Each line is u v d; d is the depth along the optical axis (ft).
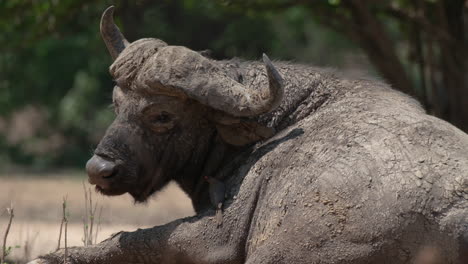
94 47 236.43
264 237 46.19
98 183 49.96
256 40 240.73
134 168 50.44
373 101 50.03
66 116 259.19
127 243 49.42
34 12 105.70
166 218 109.91
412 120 46.47
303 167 46.70
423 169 43.27
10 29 109.50
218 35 245.24
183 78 49.01
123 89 51.29
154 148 50.98
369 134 46.19
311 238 44.24
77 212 123.13
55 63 257.96
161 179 51.78
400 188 42.98
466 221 41.78
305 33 271.49
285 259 44.75
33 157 257.14
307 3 103.91
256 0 107.76
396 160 44.01
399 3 106.22
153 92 49.98
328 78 52.80
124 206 127.24
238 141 51.19
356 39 101.60
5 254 57.62
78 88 259.39
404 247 42.52
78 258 49.90
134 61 50.80
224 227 47.91
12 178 196.95
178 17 234.58
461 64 100.78
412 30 104.99
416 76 185.16
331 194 44.50
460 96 100.73
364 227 43.16
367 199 43.45
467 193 42.29
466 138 45.80
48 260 50.21
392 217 42.63
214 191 49.24
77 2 103.35
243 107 48.60
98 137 263.29
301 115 51.55
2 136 261.65
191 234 48.24
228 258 47.52
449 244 42.01
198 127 51.62
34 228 97.71
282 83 46.85
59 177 202.80
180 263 48.83
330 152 46.37
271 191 47.42
